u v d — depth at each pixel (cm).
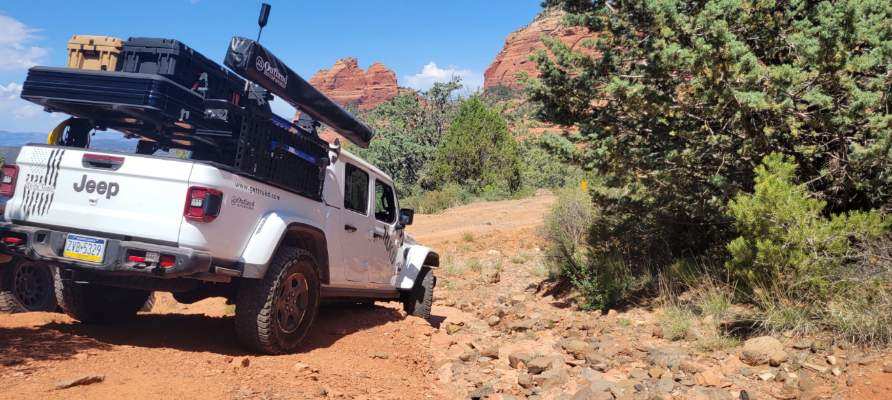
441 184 3519
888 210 616
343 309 680
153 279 436
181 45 432
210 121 458
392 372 473
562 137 715
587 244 983
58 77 429
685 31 595
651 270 798
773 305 544
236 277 457
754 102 557
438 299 933
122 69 438
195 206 409
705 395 411
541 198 2814
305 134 518
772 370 454
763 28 657
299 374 416
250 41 422
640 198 786
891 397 373
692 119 687
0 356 368
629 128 714
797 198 568
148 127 481
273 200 474
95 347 420
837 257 548
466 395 448
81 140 488
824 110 611
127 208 421
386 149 3978
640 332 621
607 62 692
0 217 458
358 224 605
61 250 423
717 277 678
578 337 623
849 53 572
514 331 686
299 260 478
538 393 445
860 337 466
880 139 568
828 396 393
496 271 1045
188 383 356
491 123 3472
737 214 584
